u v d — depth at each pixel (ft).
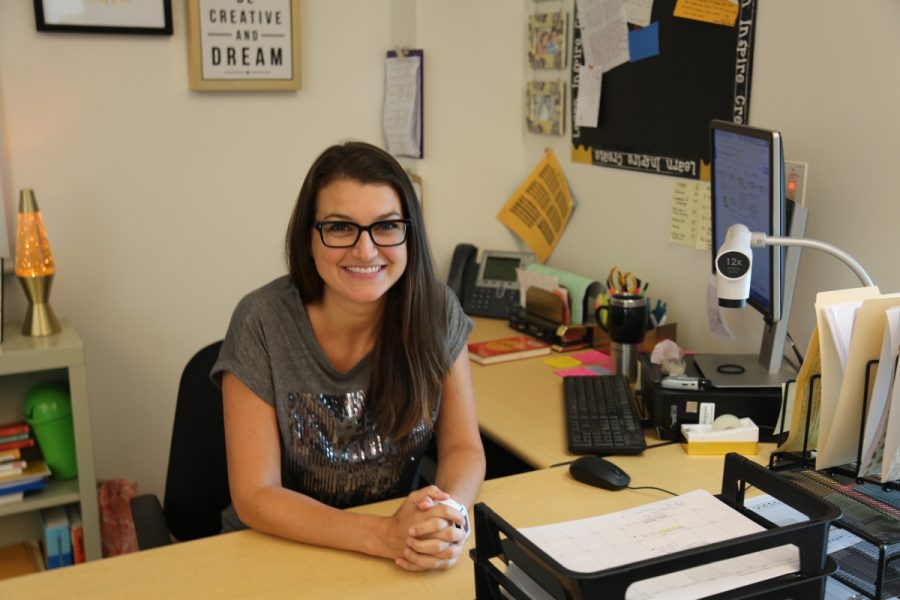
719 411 5.61
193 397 5.65
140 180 8.18
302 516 4.42
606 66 8.07
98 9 7.66
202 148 8.37
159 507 5.36
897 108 5.54
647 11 7.50
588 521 3.87
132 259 8.29
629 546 3.62
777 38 6.36
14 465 7.39
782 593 3.30
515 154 9.46
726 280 4.49
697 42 7.05
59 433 7.58
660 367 6.15
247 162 8.59
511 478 5.13
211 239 8.57
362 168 4.71
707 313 7.26
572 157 8.71
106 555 8.27
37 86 7.66
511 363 7.44
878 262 5.76
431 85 8.98
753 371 5.88
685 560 3.11
